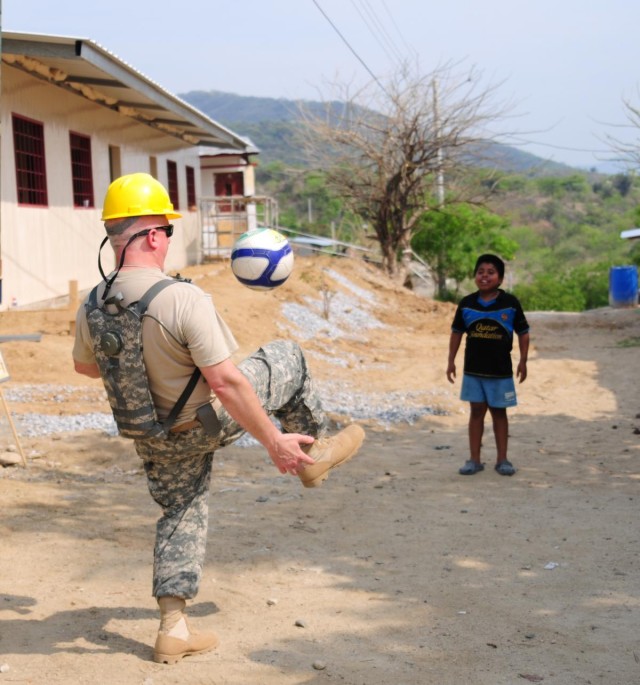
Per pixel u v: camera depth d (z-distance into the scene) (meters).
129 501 6.50
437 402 11.50
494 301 7.59
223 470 7.71
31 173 16.02
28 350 11.88
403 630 4.23
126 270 3.52
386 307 24.34
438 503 6.78
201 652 3.86
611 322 22.03
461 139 30.17
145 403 3.47
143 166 23.03
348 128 30.78
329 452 3.84
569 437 9.37
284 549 5.54
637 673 3.73
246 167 35.91
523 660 3.87
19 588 4.63
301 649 3.97
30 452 7.80
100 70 14.95
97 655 3.80
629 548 5.55
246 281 3.99
